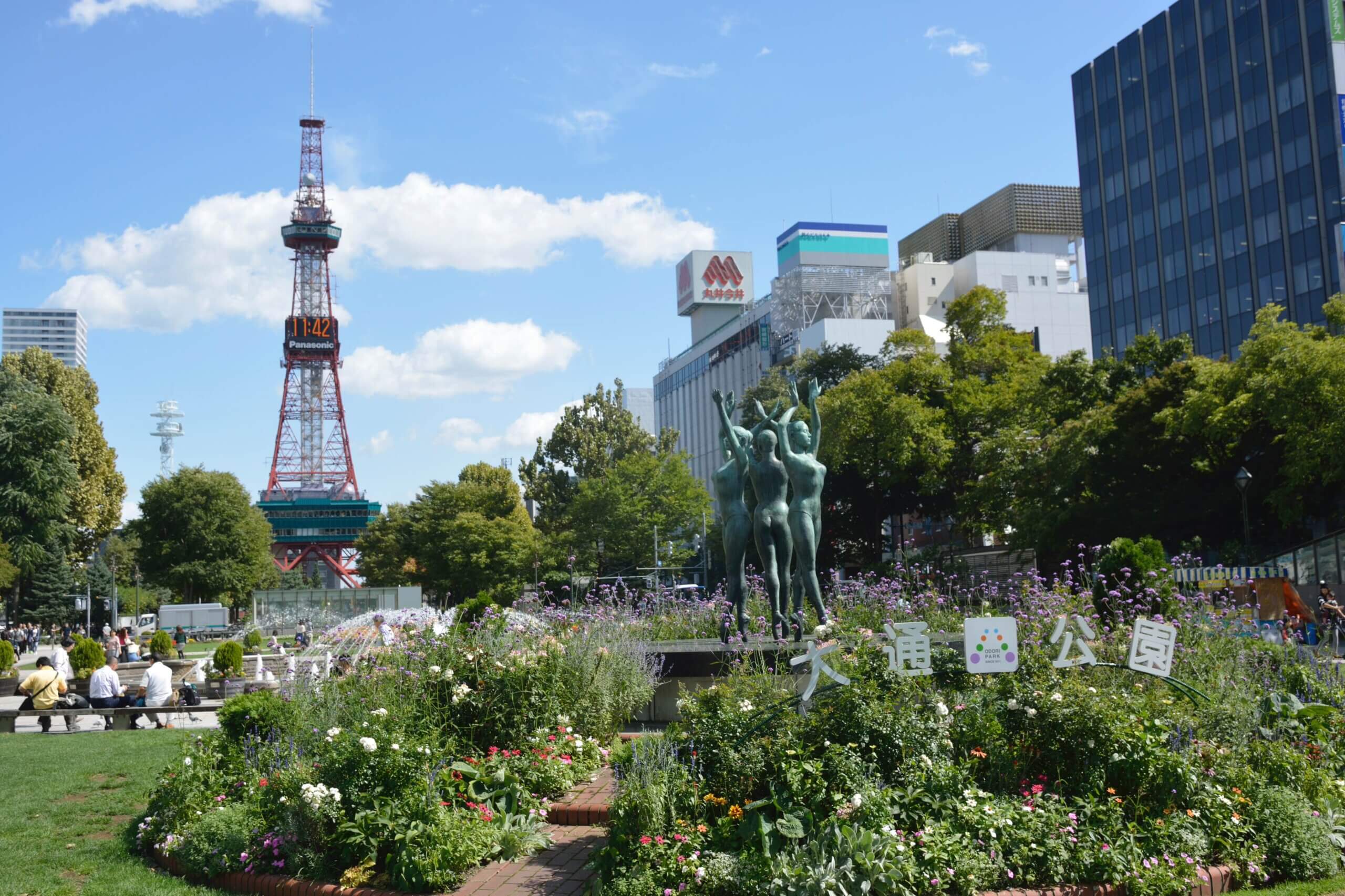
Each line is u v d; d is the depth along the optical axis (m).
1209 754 9.34
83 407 71.50
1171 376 40.88
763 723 8.91
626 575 64.62
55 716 20.89
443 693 11.17
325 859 8.78
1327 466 34.25
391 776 8.95
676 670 14.58
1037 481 44.72
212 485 78.88
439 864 8.36
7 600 67.44
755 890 7.53
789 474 15.16
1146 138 72.94
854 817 7.93
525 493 84.81
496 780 9.85
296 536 158.62
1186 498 40.16
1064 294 110.25
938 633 14.55
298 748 10.30
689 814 8.36
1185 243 69.69
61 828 10.99
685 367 152.00
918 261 119.25
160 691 20.20
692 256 161.25
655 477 68.44
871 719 8.62
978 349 54.84
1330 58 59.78
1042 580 19.36
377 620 15.06
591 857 8.61
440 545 76.56
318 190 198.25
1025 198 127.19
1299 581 37.03
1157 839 8.24
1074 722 8.87
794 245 124.50
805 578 14.88
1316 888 8.20
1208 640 13.12
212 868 9.05
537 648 12.13
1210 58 67.81
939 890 7.59
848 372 69.31
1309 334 37.25
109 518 73.00
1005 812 8.30
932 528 81.25
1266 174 63.75
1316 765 9.96
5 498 52.19
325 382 185.75
